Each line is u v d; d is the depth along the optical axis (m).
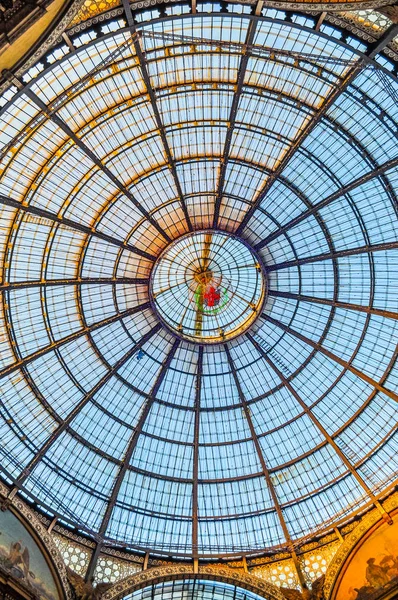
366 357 32.53
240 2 18.47
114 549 28.88
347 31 20.20
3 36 14.55
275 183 30.48
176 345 34.34
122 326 33.03
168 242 32.56
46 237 28.61
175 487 32.88
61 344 30.62
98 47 22.48
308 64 24.88
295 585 28.08
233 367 34.66
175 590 28.80
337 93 25.50
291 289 33.44
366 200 29.62
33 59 17.17
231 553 29.80
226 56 24.95
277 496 32.56
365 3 17.20
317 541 29.69
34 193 27.14
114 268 31.88
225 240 33.34
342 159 28.77
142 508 31.55
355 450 32.19
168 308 34.59
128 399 33.28
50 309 30.28
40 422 30.17
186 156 29.56
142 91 25.78
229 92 26.64
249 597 28.64
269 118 27.92
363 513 29.81
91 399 32.00
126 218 30.81
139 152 28.61
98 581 27.12
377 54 20.84
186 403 34.53
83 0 16.38
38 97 22.81
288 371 34.28
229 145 28.88
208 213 32.22
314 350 33.50
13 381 29.28
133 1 18.33
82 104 25.20
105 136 27.17
